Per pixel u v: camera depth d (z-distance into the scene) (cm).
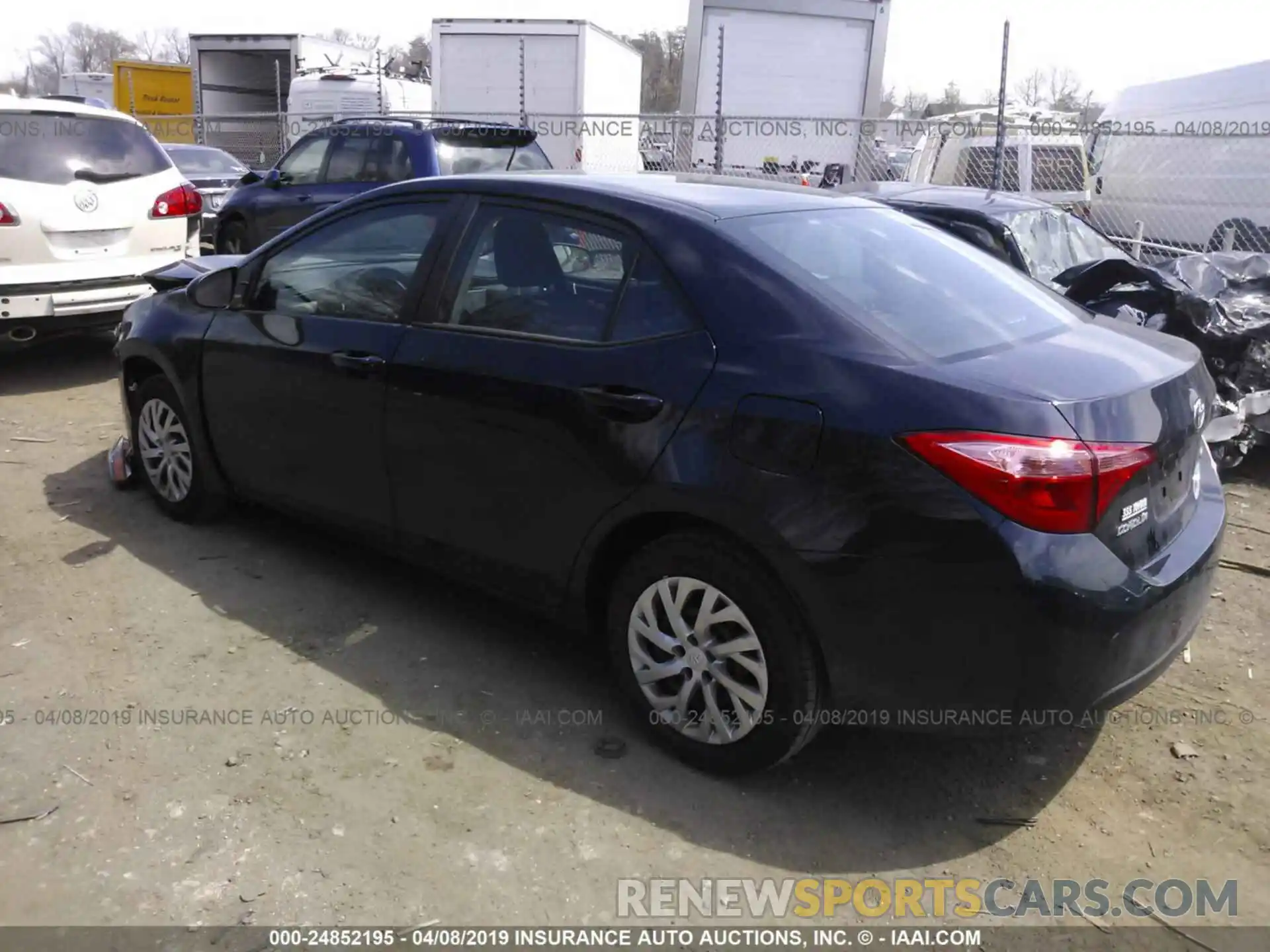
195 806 293
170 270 535
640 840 284
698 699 310
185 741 321
